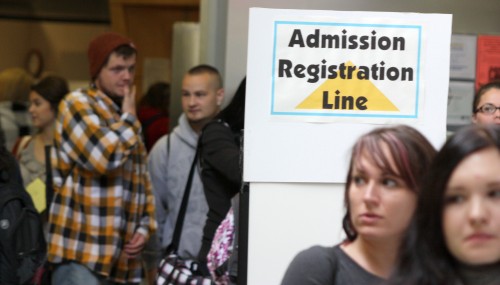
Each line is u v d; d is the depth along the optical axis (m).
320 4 6.43
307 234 3.80
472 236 2.41
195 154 5.98
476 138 2.43
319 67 3.79
